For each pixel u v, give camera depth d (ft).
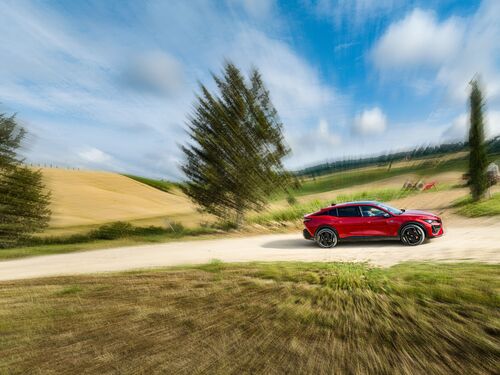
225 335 11.05
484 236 30.17
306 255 29.58
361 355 8.90
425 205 60.70
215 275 20.15
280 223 58.75
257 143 63.98
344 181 126.00
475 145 52.06
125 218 180.34
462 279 14.03
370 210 33.24
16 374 9.57
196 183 63.57
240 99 62.69
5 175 68.59
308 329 10.86
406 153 175.73
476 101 52.08
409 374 7.86
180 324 12.44
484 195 51.62
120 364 9.67
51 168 304.71
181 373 8.86
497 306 10.93
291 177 70.69
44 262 37.81
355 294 13.85
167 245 45.78
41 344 11.62
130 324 12.87
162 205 254.06
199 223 68.54
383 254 26.84
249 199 62.23
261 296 15.01
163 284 18.97
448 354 8.53
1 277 29.17
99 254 41.32
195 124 63.05
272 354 9.43
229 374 8.58
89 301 16.65
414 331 9.91
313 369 8.44
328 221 34.09
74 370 9.56
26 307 16.35
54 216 123.95
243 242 43.37
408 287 13.75
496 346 8.66
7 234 62.34
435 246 28.25
